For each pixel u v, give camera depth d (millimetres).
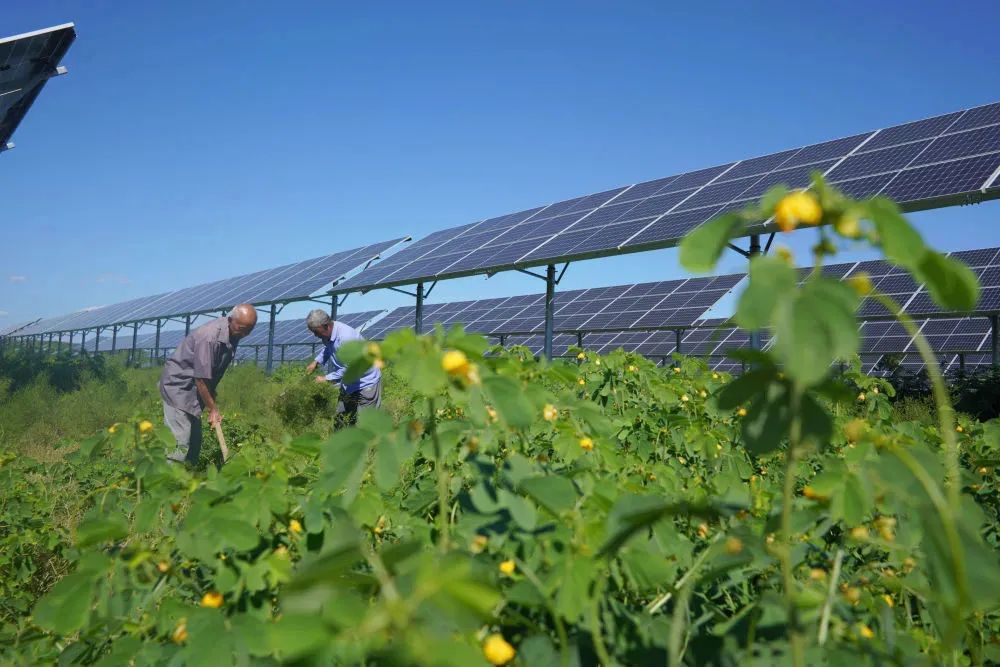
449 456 2777
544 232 17453
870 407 4520
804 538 2125
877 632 1808
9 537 3793
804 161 13688
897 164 11289
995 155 9547
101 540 1826
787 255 1054
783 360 949
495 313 29609
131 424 3211
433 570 923
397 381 13203
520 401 1569
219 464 7652
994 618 2133
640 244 12750
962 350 20812
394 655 904
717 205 13133
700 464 3967
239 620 1643
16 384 17281
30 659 2336
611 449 2484
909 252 959
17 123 14914
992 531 2676
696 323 20703
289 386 11586
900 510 1721
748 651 1407
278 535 2174
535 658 1500
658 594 1878
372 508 2186
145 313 46562
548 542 1731
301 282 27719
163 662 1763
